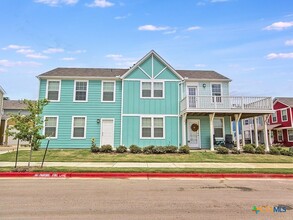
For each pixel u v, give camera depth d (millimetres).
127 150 16344
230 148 17328
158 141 18000
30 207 4828
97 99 18328
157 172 9352
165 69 19000
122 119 18094
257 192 6578
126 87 18516
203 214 4445
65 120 17859
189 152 15406
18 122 9680
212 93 19562
